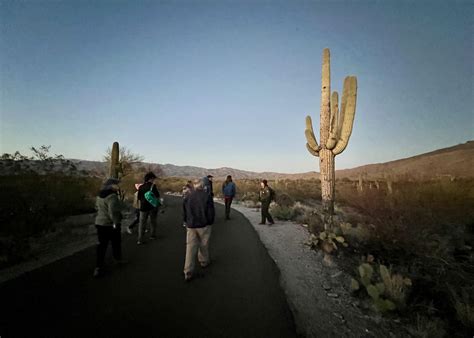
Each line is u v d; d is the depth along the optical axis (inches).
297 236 334.3
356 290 171.9
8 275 186.9
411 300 164.2
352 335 123.7
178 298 151.9
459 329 137.8
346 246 245.9
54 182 439.2
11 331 117.2
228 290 163.9
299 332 120.4
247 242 290.2
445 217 283.9
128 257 232.1
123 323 124.9
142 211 283.7
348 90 321.1
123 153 800.3
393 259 221.8
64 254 244.1
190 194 191.3
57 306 141.2
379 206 257.4
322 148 356.5
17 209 305.4
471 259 217.9
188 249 182.7
